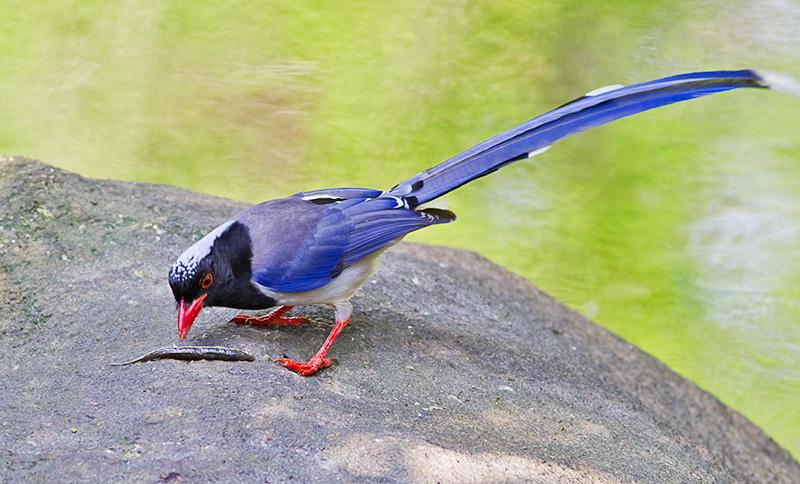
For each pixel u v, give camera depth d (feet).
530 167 54.03
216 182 48.80
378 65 53.57
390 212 27.71
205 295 26.27
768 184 52.37
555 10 56.70
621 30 55.62
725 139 55.01
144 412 23.49
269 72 52.80
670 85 29.58
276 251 26.48
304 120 51.55
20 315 27.86
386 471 22.13
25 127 50.16
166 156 49.49
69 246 30.71
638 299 47.47
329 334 28.58
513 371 29.89
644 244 50.29
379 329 29.58
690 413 34.50
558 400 29.01
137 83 52.19
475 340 31.09
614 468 25.36
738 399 43.45
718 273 48.93
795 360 45.06
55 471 21.27
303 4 56.29
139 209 33.19
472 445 24.21
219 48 53.62
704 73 29.58
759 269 48.85
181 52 53.11
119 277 29.66
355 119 51.55
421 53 54.60
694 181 53.11
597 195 53.11
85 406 23.86
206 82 52.29
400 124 51.62
